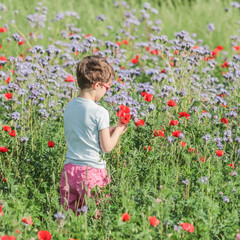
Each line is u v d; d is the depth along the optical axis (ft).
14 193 23.85
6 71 39.78
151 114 30.86
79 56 39.24
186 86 36.99
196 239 20.74
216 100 33.17
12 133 26.18
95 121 22.17
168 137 26.32
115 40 58.90
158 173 25.70
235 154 28.71
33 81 35.27
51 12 67.00
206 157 27.76
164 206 21.75
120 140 27.22
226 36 65.82
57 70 37.88
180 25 66.39
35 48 37.83
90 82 22.30
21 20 59.36
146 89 33.94
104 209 22.12
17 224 19.84
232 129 30.71
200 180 24.17
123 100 30.30
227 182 25.13
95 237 20.70
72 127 22.57
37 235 19.97
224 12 74.69
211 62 41.88
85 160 22.56
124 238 20.63
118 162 26.22
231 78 37.76
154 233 19.81
